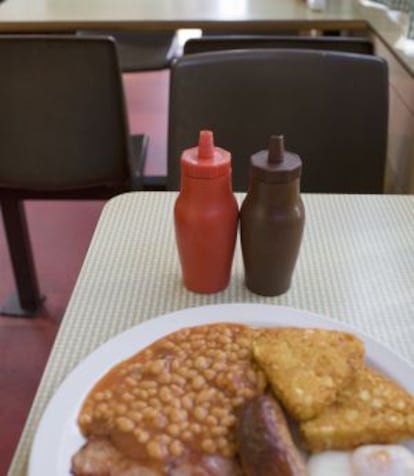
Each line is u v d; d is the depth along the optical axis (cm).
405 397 57
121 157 156
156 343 65
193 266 76
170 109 121
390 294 78
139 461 54
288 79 121
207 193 70
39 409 62
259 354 61
